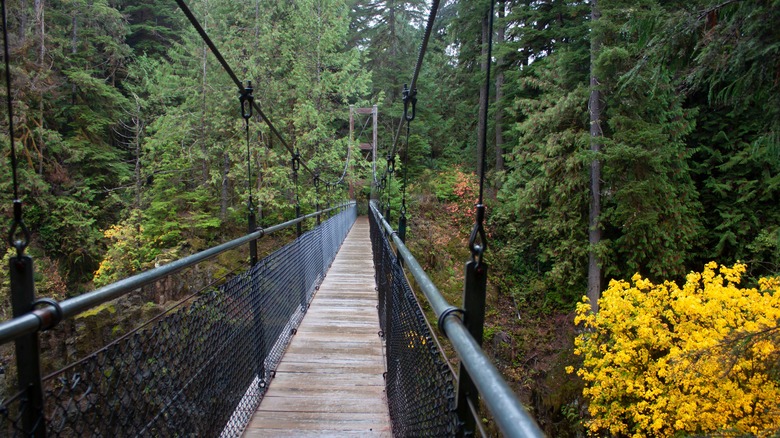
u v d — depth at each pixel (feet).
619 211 24.64
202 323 5.00
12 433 2.52
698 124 29.14
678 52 12.07
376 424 6.61
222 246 5.84
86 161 41.34
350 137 45.32
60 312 2.68
